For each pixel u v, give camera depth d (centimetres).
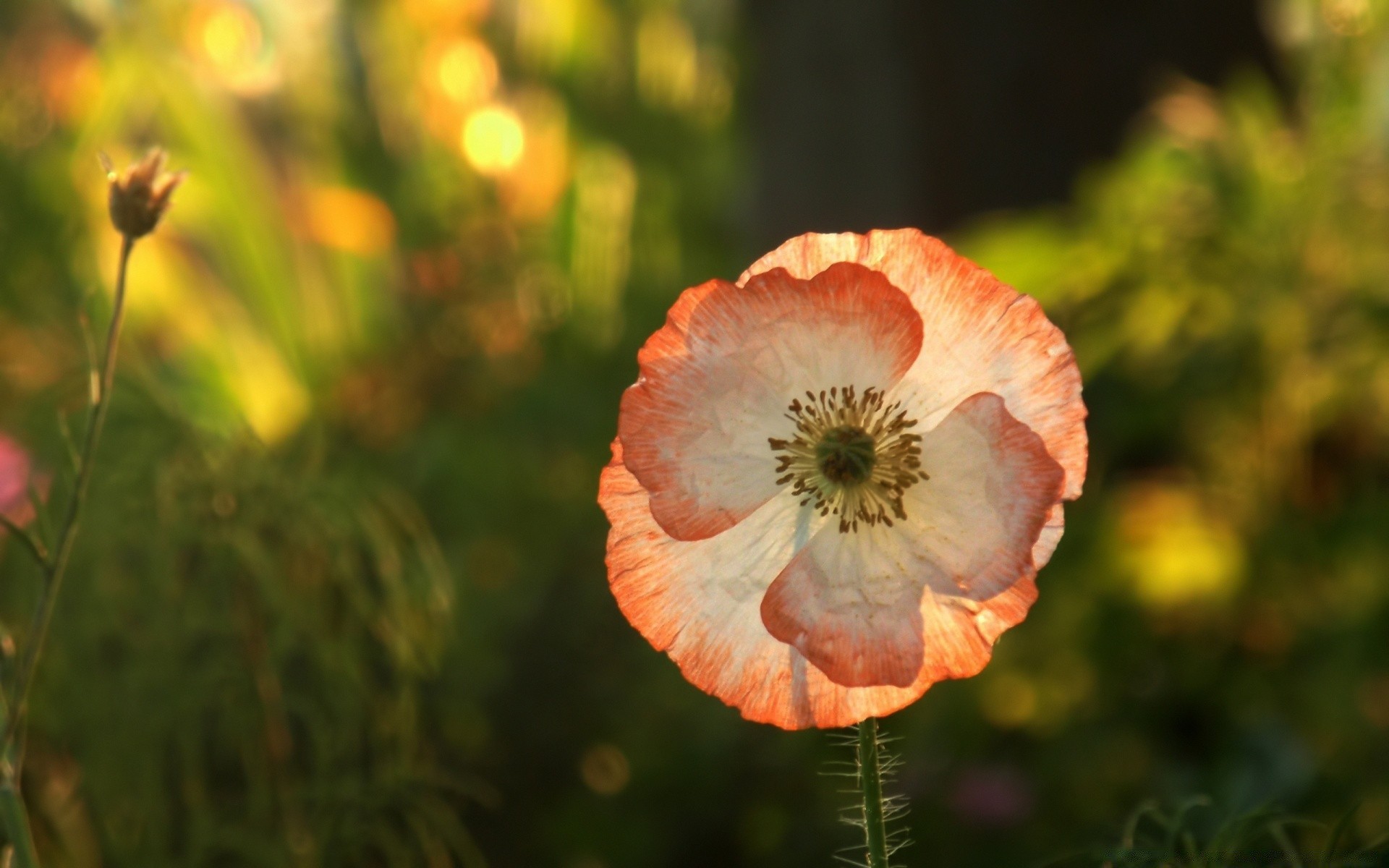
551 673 105
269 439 131
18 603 64
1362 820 82
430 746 81
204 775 67
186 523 63
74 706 64
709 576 48
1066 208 153
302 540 64
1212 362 111
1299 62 142
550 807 98
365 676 66
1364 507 105
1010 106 156
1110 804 95
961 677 47
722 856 97
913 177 159
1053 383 47
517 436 144
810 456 47
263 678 64
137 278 162
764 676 47
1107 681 105
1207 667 103
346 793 65
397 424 166
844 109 163
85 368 66
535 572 116
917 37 157
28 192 122
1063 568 111
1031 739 103
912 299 48
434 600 67
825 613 47
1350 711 96
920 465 47
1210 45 154
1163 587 108
